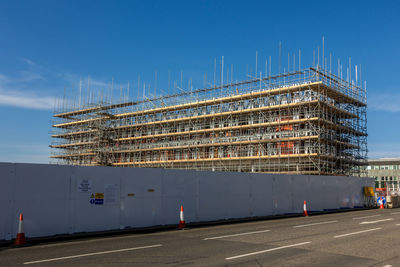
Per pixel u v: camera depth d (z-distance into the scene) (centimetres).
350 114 5100
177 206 1923
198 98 5644
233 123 5328
